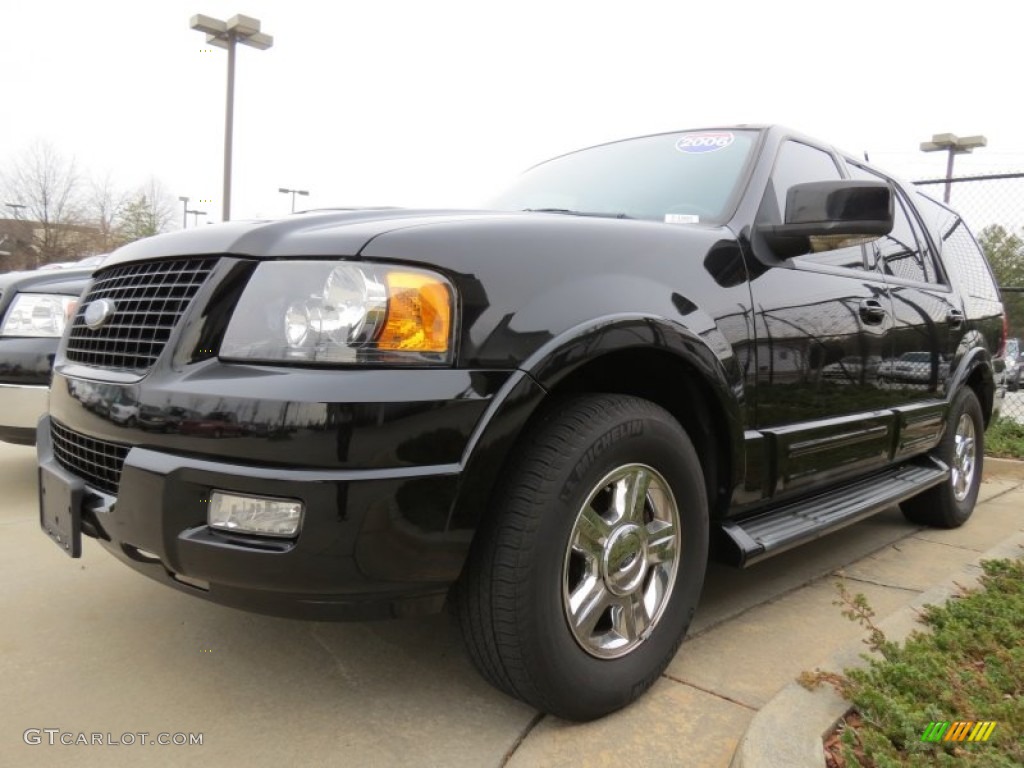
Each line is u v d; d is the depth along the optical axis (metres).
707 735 1.96
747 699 2.14
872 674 1.95
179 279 1.92
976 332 4.26
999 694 1.90
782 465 2.53
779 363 2.49
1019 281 8.27
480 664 1.91
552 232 1.96
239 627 2.54
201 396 1.67
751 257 2.47
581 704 1.92
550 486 1.81
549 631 1.82
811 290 2.69
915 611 2.50
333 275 1.70
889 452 3.28
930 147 13.30
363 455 1.59
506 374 1.74
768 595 3.01
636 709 2.08
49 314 3.70
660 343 2.01
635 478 2.04
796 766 1.63
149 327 1.90
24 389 3.63
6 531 3.48
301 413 1.59
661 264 2.15
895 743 1.75
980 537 4.11
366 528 1.61
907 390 3.42
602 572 1.97
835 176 3.25
